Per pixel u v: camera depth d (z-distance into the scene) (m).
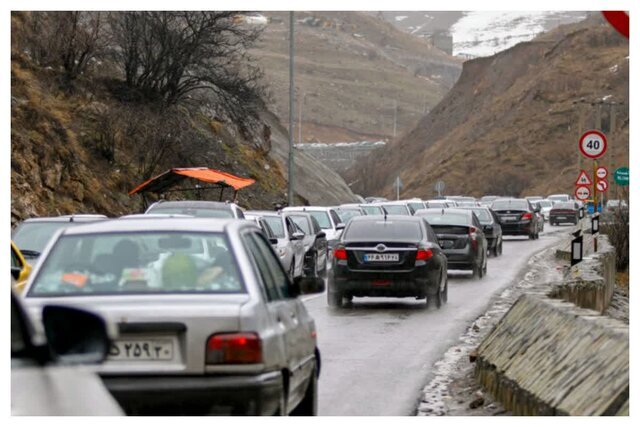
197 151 62.81
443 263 27.73
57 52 59.12
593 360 11.56
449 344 20.30
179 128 61.91
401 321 24.16
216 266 10.23
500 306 27.52
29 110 48.81
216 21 64.50
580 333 12.43
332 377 16.45
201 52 64.31
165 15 62.53
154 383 9.39
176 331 9.48
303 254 35.34
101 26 63.09
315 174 95.69
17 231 22.88
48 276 10.38
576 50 191.62
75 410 6.47
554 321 13.65
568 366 12.09
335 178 103.94
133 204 52.91
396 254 26.53
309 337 11.73
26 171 45.50
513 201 69.00
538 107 183.50
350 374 16.73
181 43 62.88
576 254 31.38
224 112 73.31
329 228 44.47
